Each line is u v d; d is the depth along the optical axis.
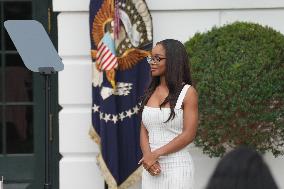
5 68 13.76
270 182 4.10
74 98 13.09
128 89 12.46
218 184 4.11
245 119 11.34
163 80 9.30
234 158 4.20
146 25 12.51
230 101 11.29
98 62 12.33
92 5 12.40
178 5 12.91
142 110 9.48
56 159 13.46
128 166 12.52
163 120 9.05
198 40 12.05
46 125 9.80
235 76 11.27
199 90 11.45
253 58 11.41
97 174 13.15
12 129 14.11
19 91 13.79
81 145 13.14
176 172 9.00
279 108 11.53
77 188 13.16
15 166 13.70
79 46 13.07
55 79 13.37
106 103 12.30
